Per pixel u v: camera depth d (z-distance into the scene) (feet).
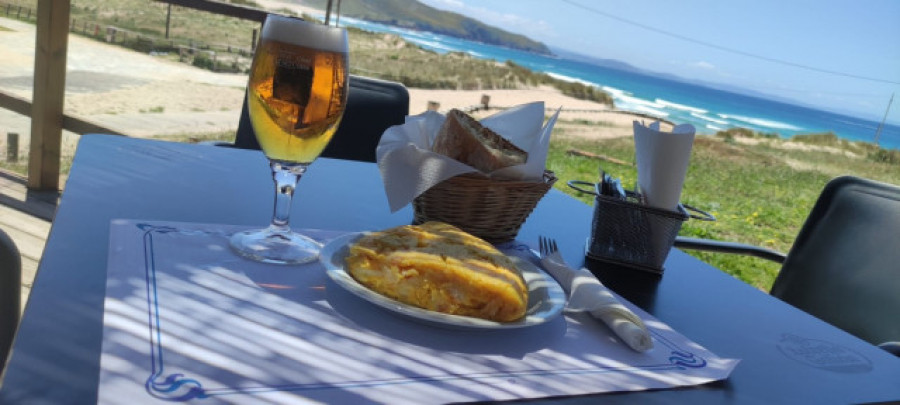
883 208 4.83
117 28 24.93
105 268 1.99
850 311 4.70
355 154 6.25
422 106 42.06
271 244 2.40
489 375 1.75
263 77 2.19
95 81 23.67
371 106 6.26
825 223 5.01
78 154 3.37
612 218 3.23
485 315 1.99
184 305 1.82
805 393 2.09
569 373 1.85
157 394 1.37
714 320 2.69
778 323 2.80
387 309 1.98
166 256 2.15
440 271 2.00
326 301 2.03
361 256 2.11
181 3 11.83
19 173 12.53
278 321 1.84
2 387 1.29
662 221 3.18
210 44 25.46
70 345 1.50
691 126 3.21
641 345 2.11
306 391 1.50
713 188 35.12
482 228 3.04
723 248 5.08
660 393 1.86
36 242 9.43
